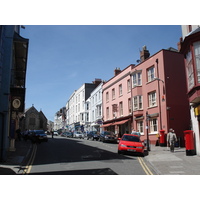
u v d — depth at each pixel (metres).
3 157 11.53
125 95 30.39
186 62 14.50
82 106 54.38
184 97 23.19
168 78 22.88
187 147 13.75
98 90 41.59
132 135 16.75
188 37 12.89
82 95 55.06
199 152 13.23
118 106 32.47
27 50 20.12
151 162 11.83
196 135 13.73
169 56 23.50
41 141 26.94
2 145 11.66
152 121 24.17
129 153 15.70
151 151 17.45
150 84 25.03
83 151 16.41
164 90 22.56
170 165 10.75
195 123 13.88
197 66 12.52
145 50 28.48
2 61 12.52
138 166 10.67
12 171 9.13
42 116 85.56
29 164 10.84
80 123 54.28
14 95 16.44
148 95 25.47
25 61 22.34
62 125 91.31
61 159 12.47
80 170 9.37
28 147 19.38
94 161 11.77
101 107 39.47
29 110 82.12
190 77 13.61
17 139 28.67
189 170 9.52
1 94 12.37
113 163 11.28
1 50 12.27
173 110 22.34
